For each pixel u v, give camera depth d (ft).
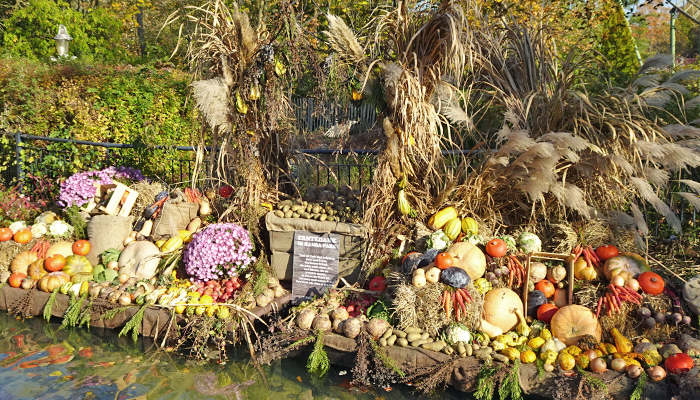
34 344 16.25
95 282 18.65
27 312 18.58
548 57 19.93
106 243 20.27
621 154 16.46
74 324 17.58
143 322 16.71
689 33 73.10
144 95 39.99
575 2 38.70
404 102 16.25
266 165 20.61
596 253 15.79
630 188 17.08
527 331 14.46
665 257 17.72
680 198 20.01
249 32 18.07
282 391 13.44
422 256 16.08
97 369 14.52
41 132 38.24
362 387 13.70
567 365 12.86
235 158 19.81
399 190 17.37
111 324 17.37
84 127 37.88
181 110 40.75
